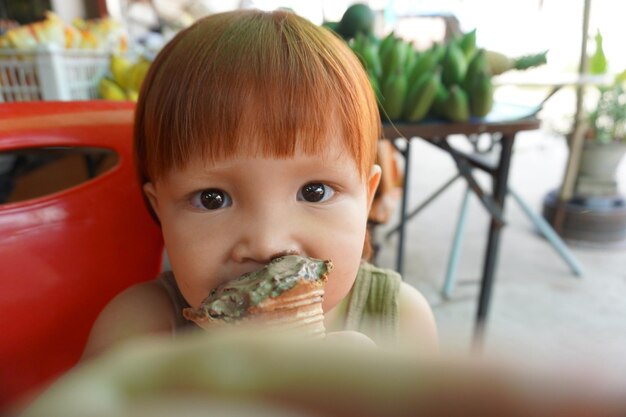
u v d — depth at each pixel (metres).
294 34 0.23
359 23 0.66
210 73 0.22
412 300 0.32
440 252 1.07
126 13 1.49
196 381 0.05
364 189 0.24
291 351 0.05
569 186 1.10
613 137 1.13
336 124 0.22
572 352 0.05
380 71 0.56
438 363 0.05
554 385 0.05
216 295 0.18
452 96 0.54
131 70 0.68
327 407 0.05
